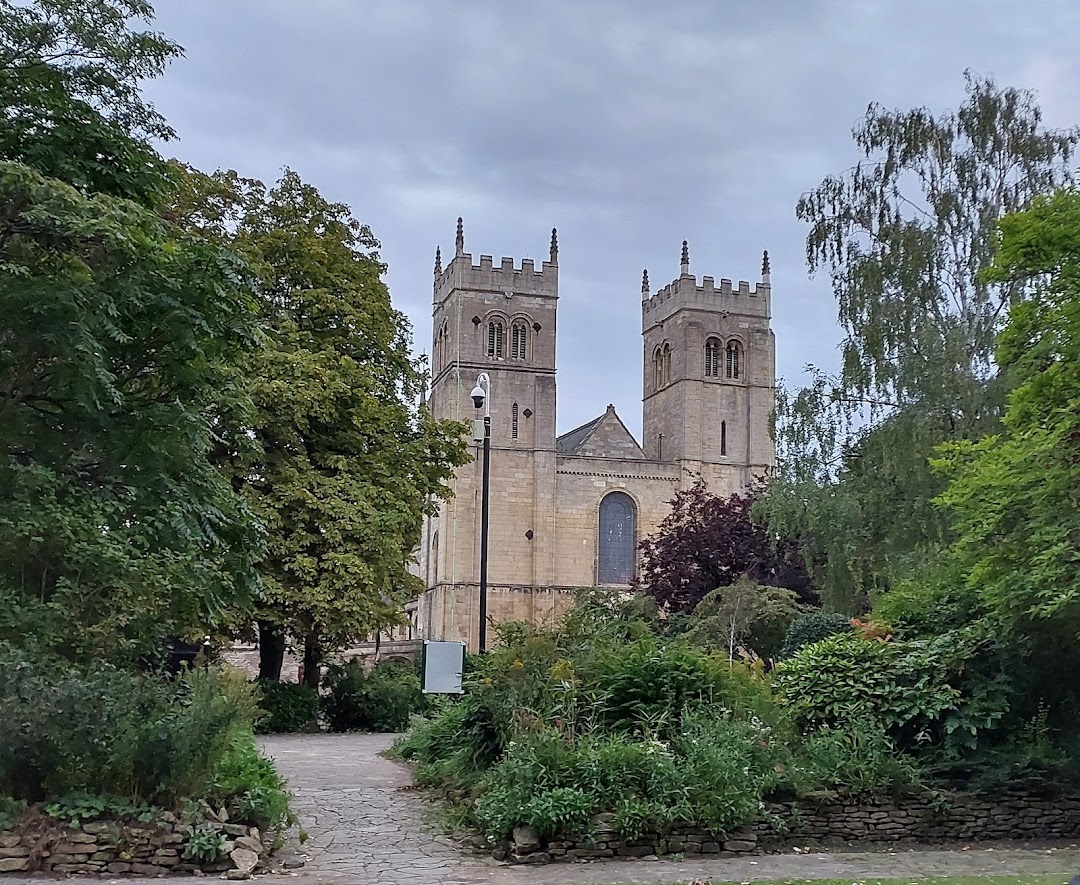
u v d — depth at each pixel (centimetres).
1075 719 1566
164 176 1702
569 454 8019
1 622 1377
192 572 1670
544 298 8238
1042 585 1427
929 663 1553
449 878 1105
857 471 3388
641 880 1104
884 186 3575
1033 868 1215
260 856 1141
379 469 3147
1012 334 1672
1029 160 3375
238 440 1889
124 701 1194
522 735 1355
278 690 3002
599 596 2084
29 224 1388
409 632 8425
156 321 1502
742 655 2688
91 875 1084
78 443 1567
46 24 1548
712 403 8550
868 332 3375
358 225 3575
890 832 1373
